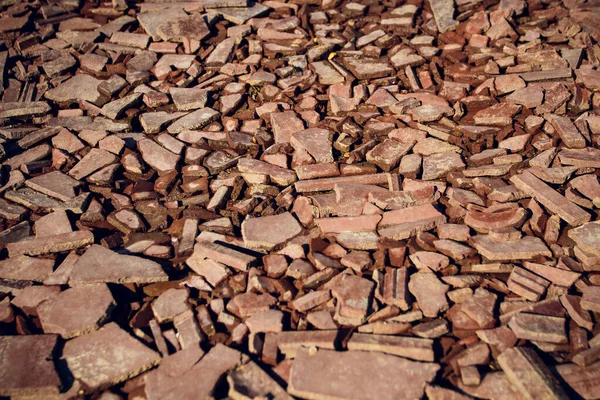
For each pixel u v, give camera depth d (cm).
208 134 541
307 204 443
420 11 722
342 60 645
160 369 326
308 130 526
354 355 324
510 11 659
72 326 352
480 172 461
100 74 644
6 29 705
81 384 320
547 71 569
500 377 311
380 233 409
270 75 611
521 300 356
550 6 699
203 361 328
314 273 383
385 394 301
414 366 315
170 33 675
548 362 323
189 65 638
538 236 405
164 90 605
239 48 659
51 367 328
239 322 358
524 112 528
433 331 337
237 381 316
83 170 505
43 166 518
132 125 569
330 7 742
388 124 530
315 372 315
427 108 543
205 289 387
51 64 655
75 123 568
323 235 417
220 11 720
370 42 669
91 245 426
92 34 706
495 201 437
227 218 444
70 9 770
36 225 444
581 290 361
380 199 436
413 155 493
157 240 431
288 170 486
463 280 369
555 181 444
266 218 434
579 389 305
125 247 427
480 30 655
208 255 407
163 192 482
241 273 395
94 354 338
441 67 620
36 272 404
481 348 327
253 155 514
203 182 489
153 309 370
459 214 427
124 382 328
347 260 388
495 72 588
